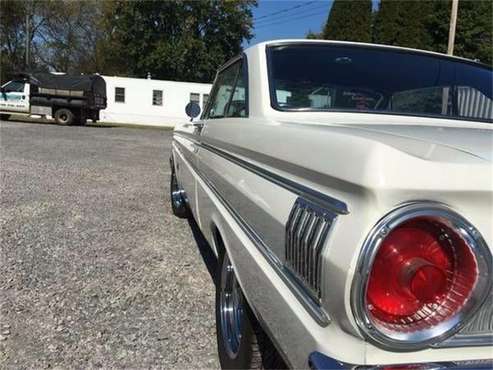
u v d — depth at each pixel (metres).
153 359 2.93
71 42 45.12
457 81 2.98
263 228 1.96
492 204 1.33
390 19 33.69
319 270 1.43
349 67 2.86
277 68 2.76
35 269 4.19
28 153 12.02
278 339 1.72
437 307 1.33
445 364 1.34
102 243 5.00
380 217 1.29
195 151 4.03
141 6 40.34
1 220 5.61
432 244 1.33
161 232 5.52
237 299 2.64
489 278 1.32
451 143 1.58
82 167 10.25
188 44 40.47
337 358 1.36
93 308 3.54
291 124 2.12
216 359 2.96
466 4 34.72
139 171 10.22
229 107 3.24
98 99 26.00
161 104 32.00
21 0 40.66
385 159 1.29
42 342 3.05
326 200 1.48
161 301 3.71
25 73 24.92
